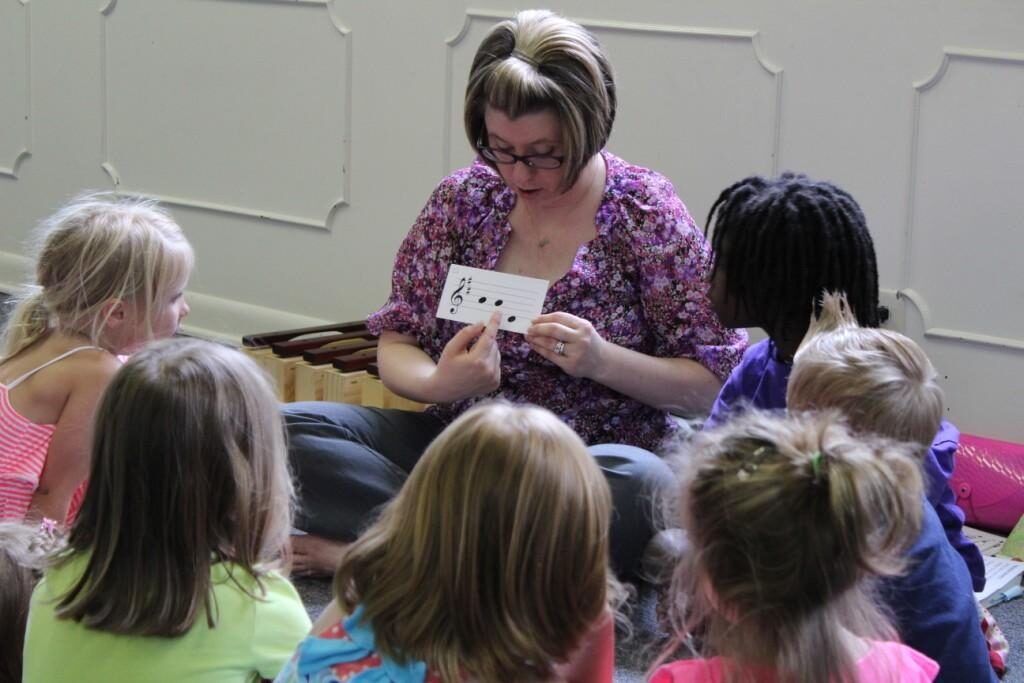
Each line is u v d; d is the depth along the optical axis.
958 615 1.98
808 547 1.59
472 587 1.68
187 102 5.33
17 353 2.77
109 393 1.93
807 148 3.95
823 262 2.55
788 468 1.62
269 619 1.95
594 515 1.72
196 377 1.91
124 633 1.88
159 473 1.89
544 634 1.70
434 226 3.22
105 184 5.63
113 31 5.47
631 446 3.08
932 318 3.84
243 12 5.09
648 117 4.22
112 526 1.90
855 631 1.68
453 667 1.67
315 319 5.16
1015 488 3.59
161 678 1.88
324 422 3.19
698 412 3.07
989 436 3.81
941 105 3.72
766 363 2.72
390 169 4.85
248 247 5.29
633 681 2.77
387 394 3.87
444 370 3.00
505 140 2.86
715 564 1.65
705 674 1.69
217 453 1.91
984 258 3.74
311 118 5.00
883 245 3.88
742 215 2.60
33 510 2.73
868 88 3.82
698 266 3.05
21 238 5.90
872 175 3.86
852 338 2.12
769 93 3.98
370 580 1.75
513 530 1.67
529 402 3.17
